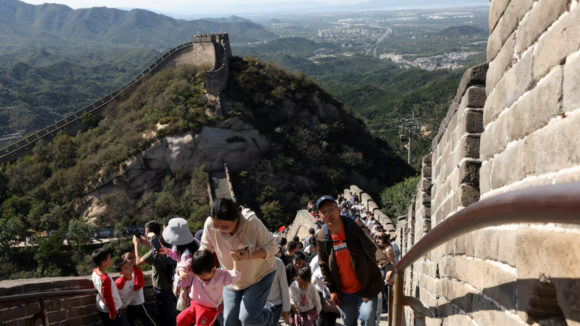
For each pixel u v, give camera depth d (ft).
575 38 5.61
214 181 201.46
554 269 5.40
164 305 21.70
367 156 233.96
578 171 5.41
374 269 14.46
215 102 214.48
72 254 169.58
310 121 233.55
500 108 8.89
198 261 13.12
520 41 7.81
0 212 197.57
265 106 221.87
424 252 7.51
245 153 210.38
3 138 599.57
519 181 7.51
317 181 215.92
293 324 21.53
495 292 7.37
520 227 6.55
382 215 48.98
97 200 201.16
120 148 206.59
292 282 20.45
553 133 6.15
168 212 185.37
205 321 14.03
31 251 175.63
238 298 13.70
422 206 20.67
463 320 9.29
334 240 14.21
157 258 20.66
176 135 205.46
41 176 213.66
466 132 11.43
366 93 507.30
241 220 12.53
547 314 5.62
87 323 21.01
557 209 3.34
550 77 6.33
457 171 12.50
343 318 15.28
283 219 196.13
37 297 17.43
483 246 8.30
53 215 190.80
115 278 22.18
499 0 9.41
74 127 230.07
